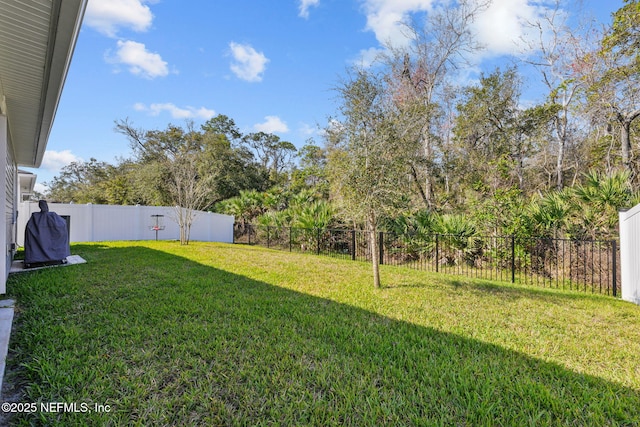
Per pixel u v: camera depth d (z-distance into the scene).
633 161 10.27
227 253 9.68
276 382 2.35
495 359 2.81
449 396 2.23
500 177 11.34
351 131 5.14
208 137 21.98
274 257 9.18
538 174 14.34
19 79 4.20
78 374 2.36
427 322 3.74
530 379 2.47
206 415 1.98
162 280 5.50
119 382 2.29
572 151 14.30
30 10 2.75
